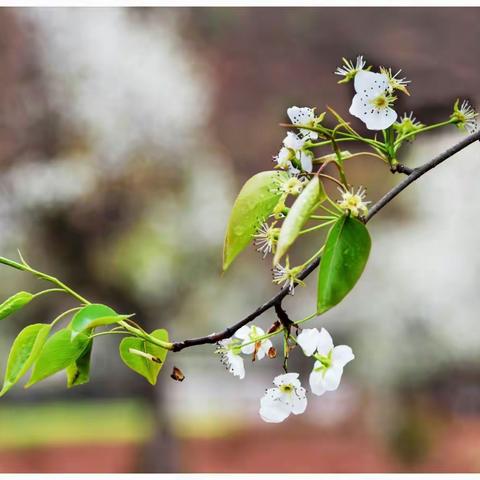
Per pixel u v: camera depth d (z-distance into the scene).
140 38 14.45
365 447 21.03
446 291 15.91
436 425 20.75
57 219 13.34
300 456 20.56
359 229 2.05
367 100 2.35
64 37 13.98
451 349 16.20
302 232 2.06
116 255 13.54
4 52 13.82
